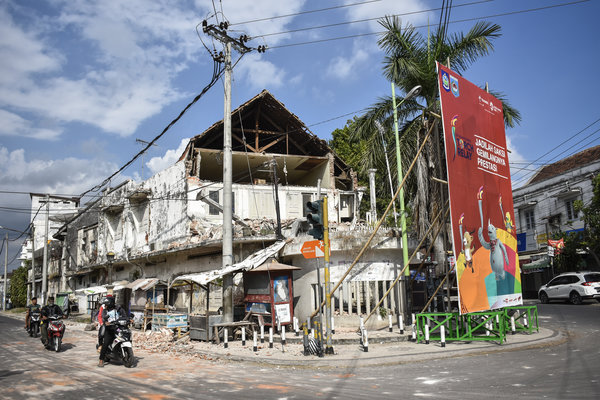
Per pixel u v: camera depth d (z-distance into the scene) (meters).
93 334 18.91
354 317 14.64
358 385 7.71
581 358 9.38
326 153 26.59
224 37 15.34
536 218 34.53
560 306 23.86
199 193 23.06
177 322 16.23
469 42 18.12
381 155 19.56
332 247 14.84
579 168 30.58
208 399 6.91
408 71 17.73
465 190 12.84
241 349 12.27
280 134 25.55
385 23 18.53
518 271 14.70
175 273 23.03
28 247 60.69
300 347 12.24
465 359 10.01
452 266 16.34
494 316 13.59
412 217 17.00
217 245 18.67
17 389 7.94
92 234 35.38
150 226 26.72
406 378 8.20
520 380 7.55
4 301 51.34
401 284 15.27
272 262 15.05
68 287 39.41
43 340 13.88
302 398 6.82
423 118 16.33
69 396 7.35
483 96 14.56
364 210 29.95
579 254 29.17
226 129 15.13
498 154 14.77
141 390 7.68
